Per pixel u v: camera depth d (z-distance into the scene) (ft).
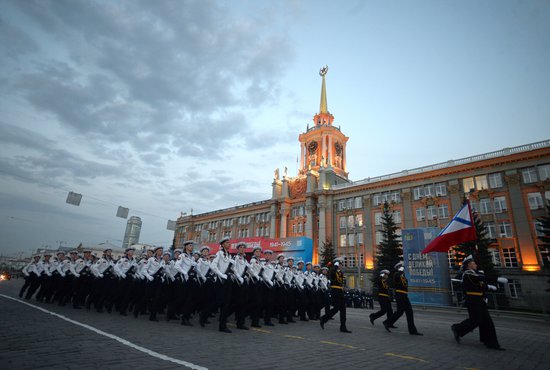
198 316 39.83
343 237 167.63
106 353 17.56
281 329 32.83
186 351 19.22
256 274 33.09
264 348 21.71
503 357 22.33
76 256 46.73
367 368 17.70
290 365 17.38
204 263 32.78
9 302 42.11
